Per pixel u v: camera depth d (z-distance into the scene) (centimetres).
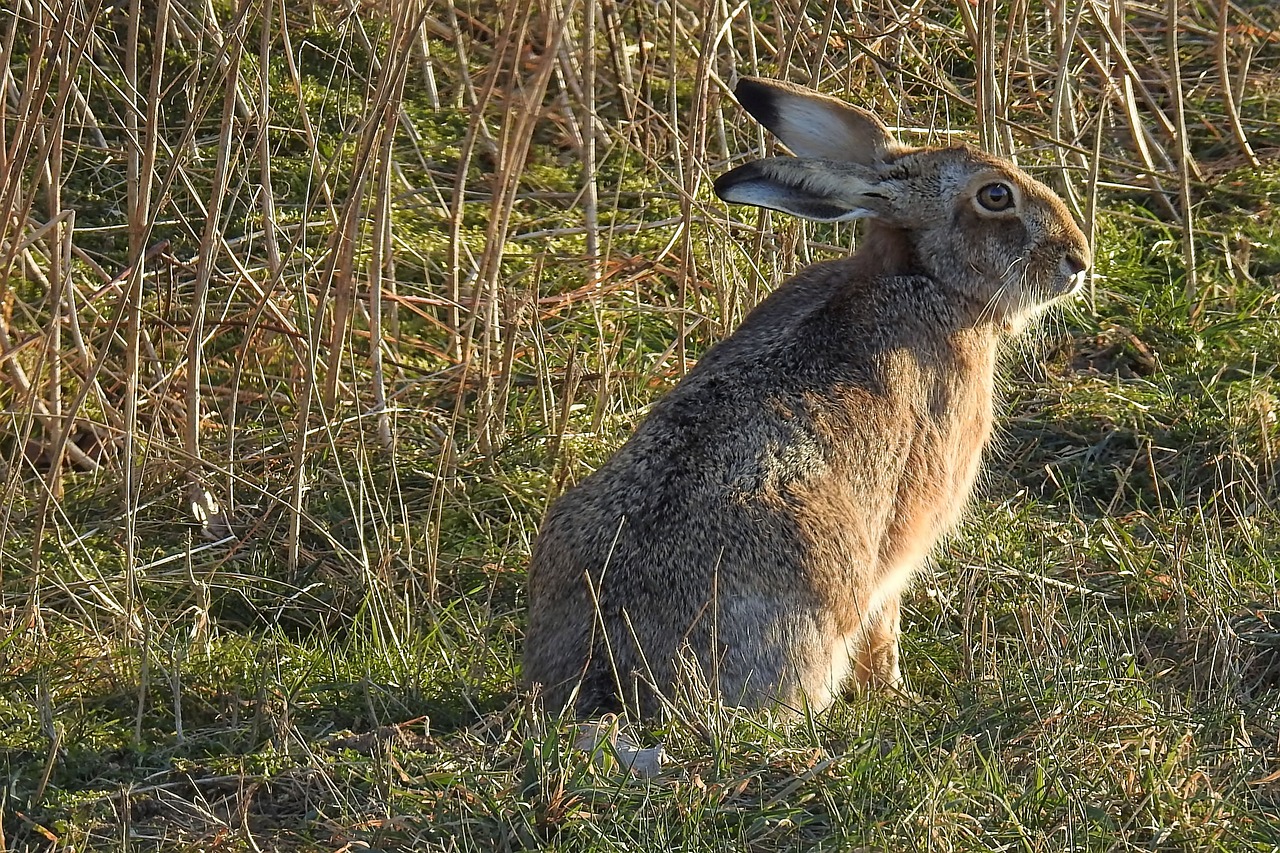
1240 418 1493
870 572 1137
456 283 1552
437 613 1276
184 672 1163
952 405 1230
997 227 1237
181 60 1820
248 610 1306
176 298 1552
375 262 1425
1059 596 1253
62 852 943
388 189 1411
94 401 1510
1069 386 1589
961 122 1897
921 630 1267
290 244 1587
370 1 1822
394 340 1577
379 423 1459
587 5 1600
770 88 1282
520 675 1154
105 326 1535
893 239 1250
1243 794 943
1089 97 1994
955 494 1252
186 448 1399
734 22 1955
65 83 1255
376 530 1321
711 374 1152
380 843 916
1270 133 1961
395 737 1048
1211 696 1056
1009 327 1283
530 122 1477
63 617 1238
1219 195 1867
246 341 1379
